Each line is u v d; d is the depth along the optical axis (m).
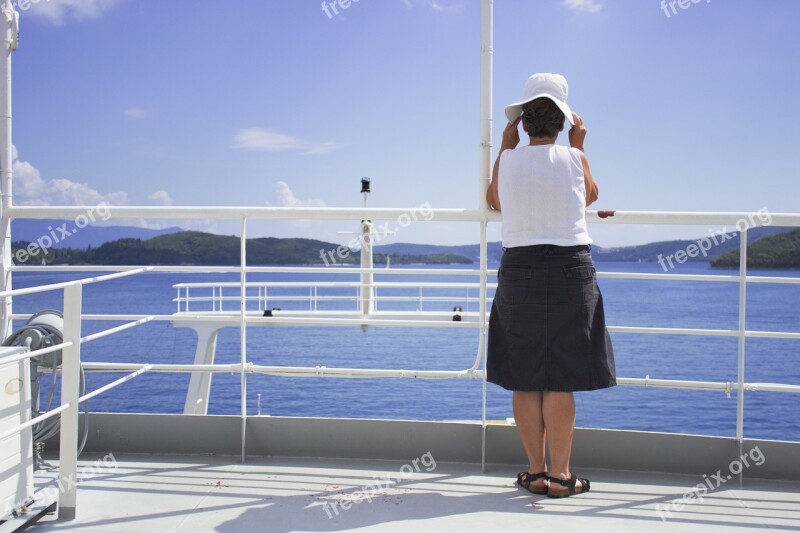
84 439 2.80
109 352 30.39
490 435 3.06
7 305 3.11
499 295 2.71
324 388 23.81
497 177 2.73
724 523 2.43
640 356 31.03
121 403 20.80
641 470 3.00
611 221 2.89
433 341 35.38
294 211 3.04
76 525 2.34
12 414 2.30
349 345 34.16
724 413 20.47
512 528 2.35
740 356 2.88
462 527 2.35
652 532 2.33
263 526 2.35
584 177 2.64
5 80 3.13
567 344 2.59
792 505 2.62
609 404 21.70
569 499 2.65
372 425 3.14
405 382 24.84
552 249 2.57
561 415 2.63
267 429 3.17
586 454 3.04
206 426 3.18
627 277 2.82
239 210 3.08
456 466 3.06
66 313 2.37
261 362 28.73
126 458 3.14
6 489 2.27
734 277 2.84
